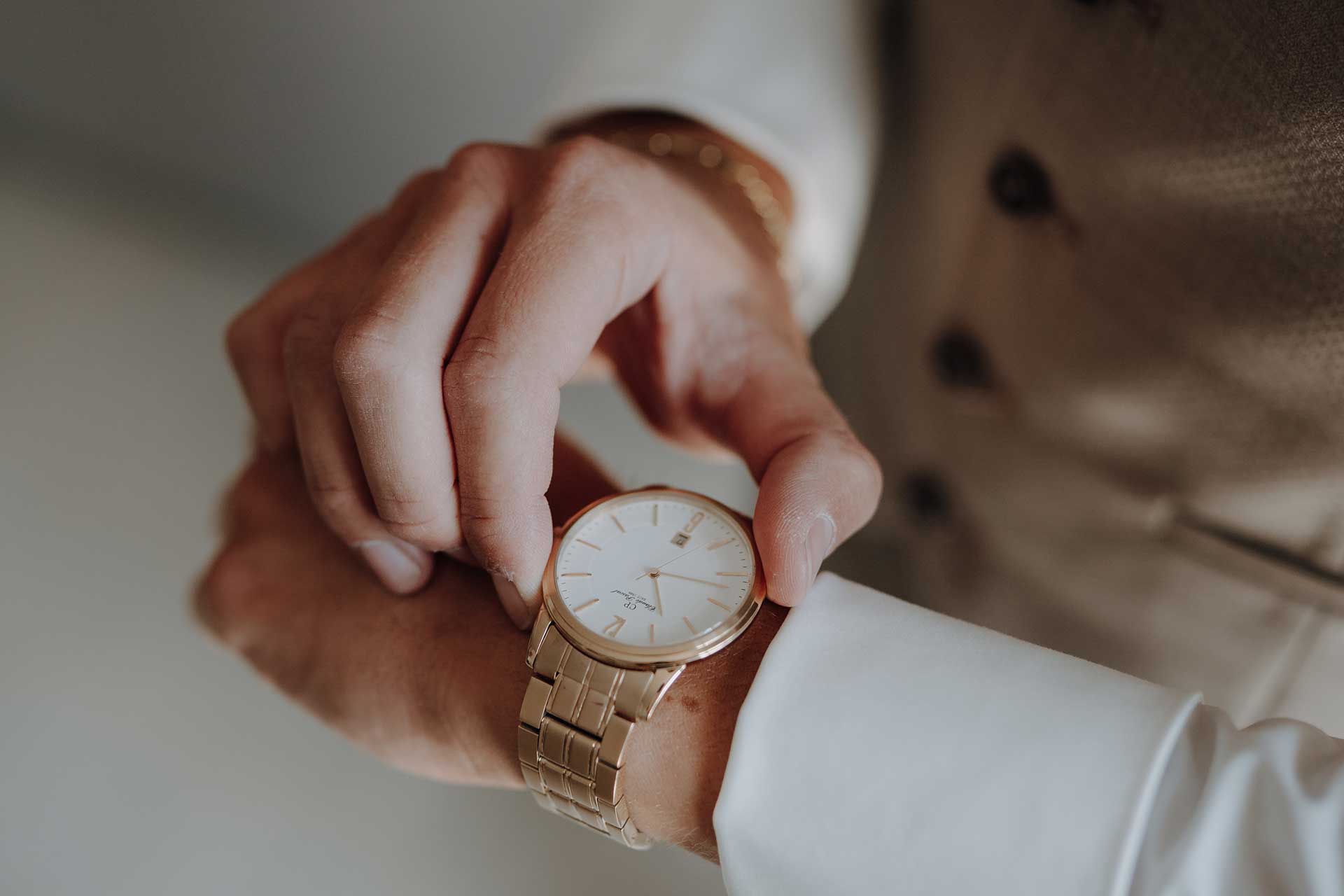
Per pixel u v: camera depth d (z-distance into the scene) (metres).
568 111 0.40
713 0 0.39
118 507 0.69
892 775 0.24
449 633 0.31
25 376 0.76
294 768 0.58
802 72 0.39
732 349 0.33
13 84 0.87
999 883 0.23
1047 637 0.39
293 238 0.88
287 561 0.33
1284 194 0.29
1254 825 0.23
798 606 0.27
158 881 0.52
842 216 0.41
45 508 0.69
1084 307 0.34
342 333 0.27
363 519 0.30
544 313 0.28
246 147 0.84
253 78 0.80
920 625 0.26
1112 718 0.24
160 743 0.59
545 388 0.27
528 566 0.28
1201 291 0.31
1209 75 0.30
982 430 0.38
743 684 0.27
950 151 0.36
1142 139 0.31
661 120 0.39
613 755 0.27
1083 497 0.36
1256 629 0.34
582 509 0.30
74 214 0.87
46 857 0.53
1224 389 0.32
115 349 0.78
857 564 0.44
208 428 0.74
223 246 0.87
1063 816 0.23
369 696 0.31
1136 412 0.34
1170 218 0.31
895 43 0.39
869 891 0.24
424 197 0.32
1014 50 0.33
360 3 0.73
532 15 0.71
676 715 0.27
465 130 0.79
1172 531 0.34
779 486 0.29
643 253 0.30
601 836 0.54
